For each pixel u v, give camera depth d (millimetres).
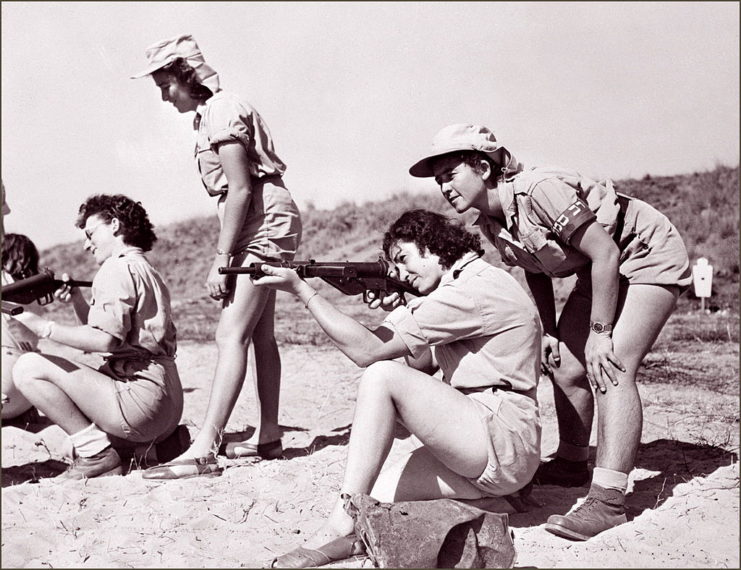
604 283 3779
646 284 3906
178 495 4176
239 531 3754
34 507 4039
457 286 3627
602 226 3848
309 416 6141
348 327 3588
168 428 4770
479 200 3971
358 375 7488
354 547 3322
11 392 5613
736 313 10469
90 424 4531
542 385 6746
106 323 4402
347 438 5449
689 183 17438
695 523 3697
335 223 19391
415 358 3656
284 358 8359
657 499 4094
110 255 4664
